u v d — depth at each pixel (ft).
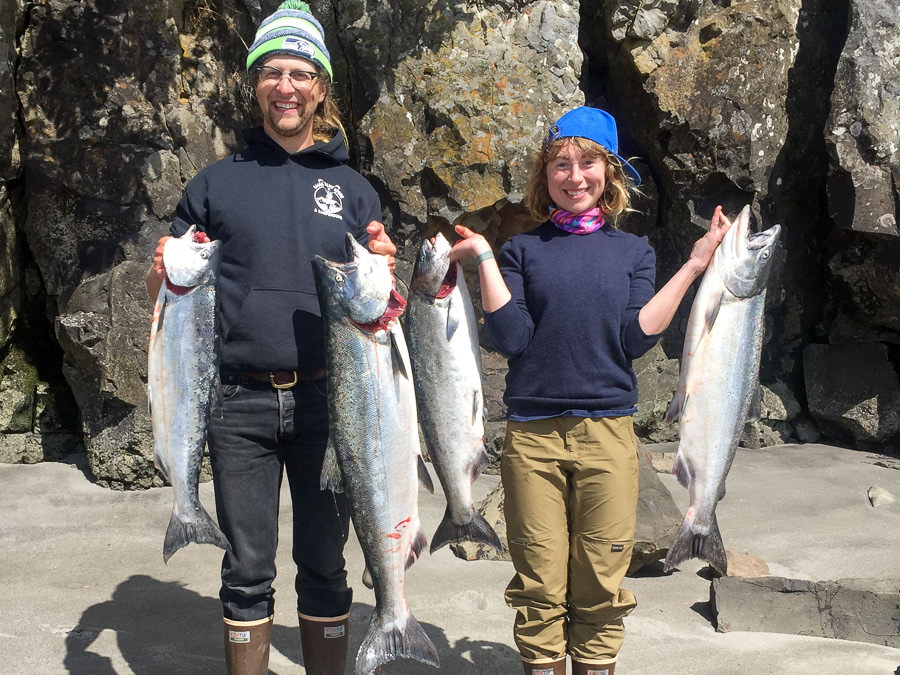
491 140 19.21
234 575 9.77
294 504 10.22
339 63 19.81
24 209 18.98
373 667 9.08
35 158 18.22
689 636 12.52
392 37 19.22
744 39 20.57
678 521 14.94
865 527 16.69
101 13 18.10
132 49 18.29
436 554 15.28
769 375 22.40
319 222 9.96
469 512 9.66
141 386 17.99
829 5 21.77
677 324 22.17
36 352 19.54
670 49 20.72
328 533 10.08
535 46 19.49
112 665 11.46
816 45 21.63
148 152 18.44
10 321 19.04
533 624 9.70
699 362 9.71
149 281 9.84
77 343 17.66
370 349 9.06
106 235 18.48
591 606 9.79
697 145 20.85
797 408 22.24
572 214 10.07
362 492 9.16
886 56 20.38
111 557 14.87
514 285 9.95
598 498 9.62
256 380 9.74
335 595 10.28
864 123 20.18
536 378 9.77
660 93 20.59
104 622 12.59
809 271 22.53
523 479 9.77
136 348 17.95
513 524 9.84
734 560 14.69
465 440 9.51
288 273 9.77
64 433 19.57
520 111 19.30
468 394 9.46
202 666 11.50
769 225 21.70
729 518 17.11
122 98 18.29
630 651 12.05
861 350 21.79
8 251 18.69
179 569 14.46
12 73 17.95
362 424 9.09
